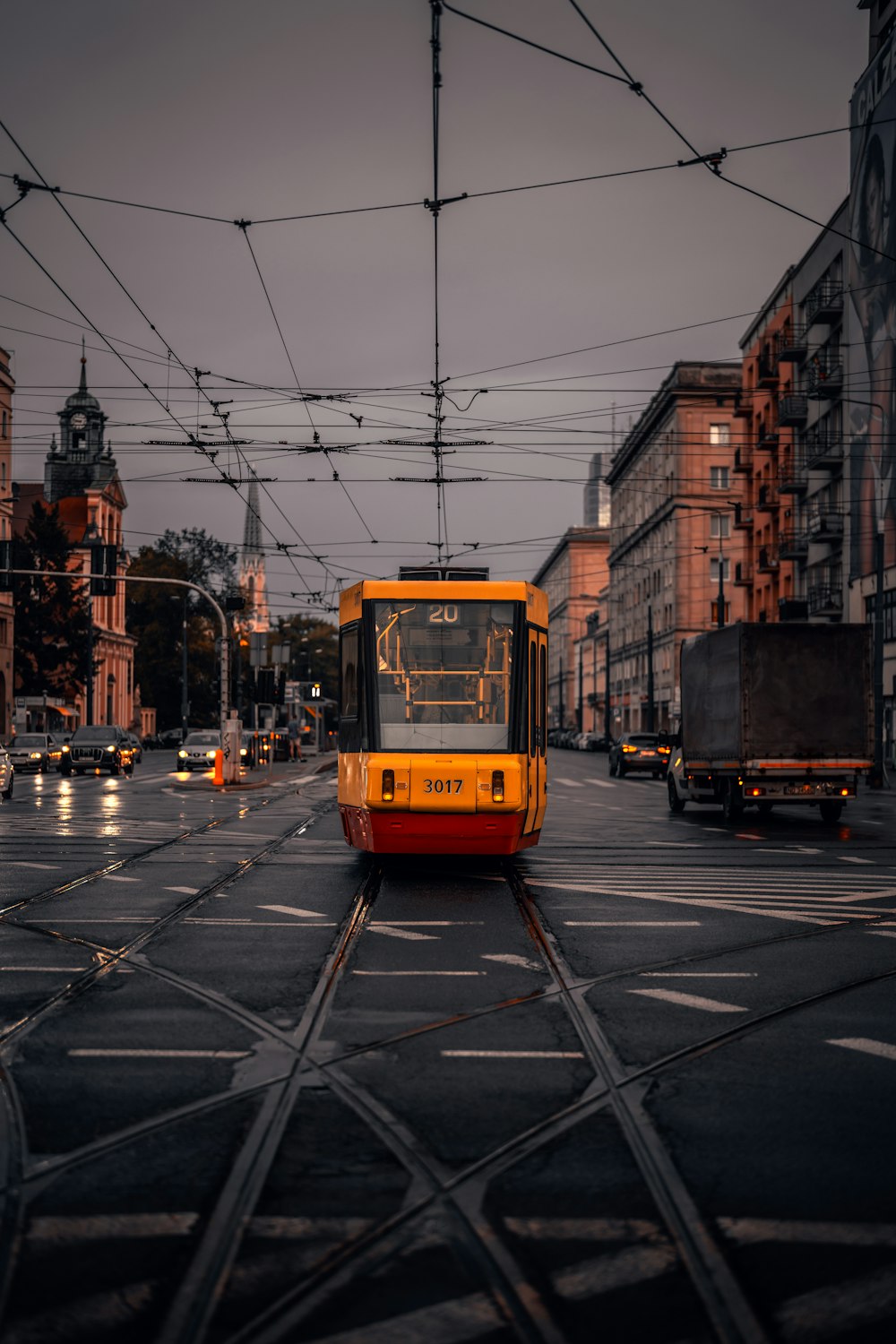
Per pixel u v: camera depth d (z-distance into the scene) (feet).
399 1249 14.69
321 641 501.15
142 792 125.80
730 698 87.97
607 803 112.06
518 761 52.80
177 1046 24.52
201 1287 13.67
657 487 308.40
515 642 54.08
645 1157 18.04
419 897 47.39
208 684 379.14
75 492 365.61
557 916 42.68
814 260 193.67
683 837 76.18
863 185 160.25
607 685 326.03
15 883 50.44
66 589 289.33
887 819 93.35
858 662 86.63
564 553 502.79
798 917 42.75
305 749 274.98
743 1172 17.40
